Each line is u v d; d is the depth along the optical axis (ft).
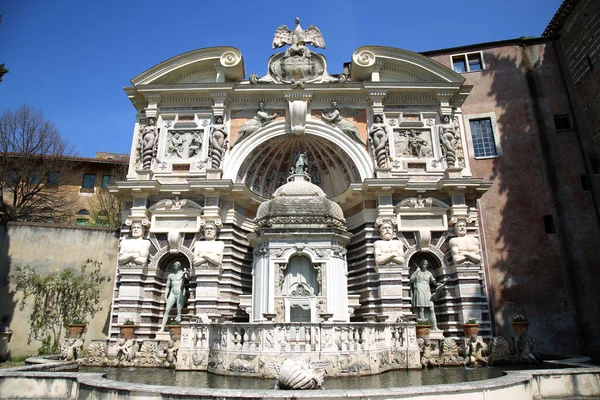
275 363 37.91
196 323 49.03
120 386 29.84
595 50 76.59
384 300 62.44
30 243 73.41
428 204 67.67
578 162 80.12
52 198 106.32
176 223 66.59
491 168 82.38
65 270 73.10
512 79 86.84
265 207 52.49
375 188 66.49
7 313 69.87
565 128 82.58
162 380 38.37
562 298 74.59
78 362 51.85
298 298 46.24
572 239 76.89
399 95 75.10
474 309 62.28
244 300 55.21
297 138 74.23
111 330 62.39
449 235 67.05
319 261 47.44
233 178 68.80
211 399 26.96
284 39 78.38
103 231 76.13
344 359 39.68
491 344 53.26
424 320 54.39
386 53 75.46
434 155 72.38
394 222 66.49
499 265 77.46
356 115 74.23
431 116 74.79
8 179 99.60
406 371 45.14
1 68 63.05
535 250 77.30
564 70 85.25
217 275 62.54
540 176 80.64
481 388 29.32
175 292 60.54
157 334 57.52
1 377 35.47
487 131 85.35
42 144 103.65
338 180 76.28
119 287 63.10
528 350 52.80
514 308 75.15
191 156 71.61
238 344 41.37
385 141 70.69
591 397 35.94
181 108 74.18
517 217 79.20
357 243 68.85
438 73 74.79
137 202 66.95
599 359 56.95
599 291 73.92
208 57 74.64
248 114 74.02
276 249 47.75
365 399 26.76
